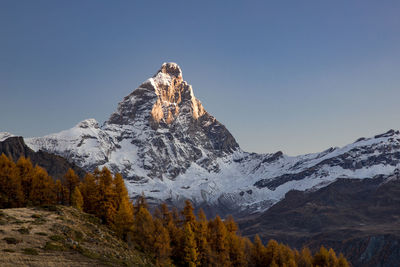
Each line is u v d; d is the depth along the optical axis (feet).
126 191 407.64
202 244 409.69
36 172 418.51
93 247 295.28
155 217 435.12
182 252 400.67
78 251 279.28
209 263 405.59
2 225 285.23
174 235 410.11
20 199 388.16
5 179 388.57
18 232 278.05
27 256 248.73
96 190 395.96
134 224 371.15
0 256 239.91
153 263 343.87
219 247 431.43
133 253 328.08
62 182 432.25
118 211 369.09
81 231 312.91
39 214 322.34
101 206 386.93
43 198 406.62
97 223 351.87
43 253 259.19
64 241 284.00
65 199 418.72
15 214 314.14
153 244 363.35
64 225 308.19
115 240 331.16
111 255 294.87
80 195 385.70
